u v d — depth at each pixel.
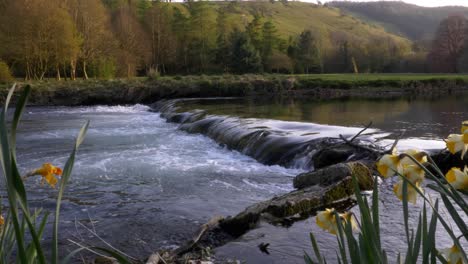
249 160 11.73
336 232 1.69
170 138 15.86
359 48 70.00
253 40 66.44
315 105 26.55
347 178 7.33
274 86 38.09
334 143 10.53
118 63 51.28
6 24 41.94
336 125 16.42
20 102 0.99
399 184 1.53
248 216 6.17
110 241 6.04
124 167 10.93
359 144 10.23
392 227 5.68
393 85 40.97
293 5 158.38
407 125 16.52
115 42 50.16
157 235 6.25
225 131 14.77
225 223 6.20
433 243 1.43
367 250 1.42
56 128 18.88
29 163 11.57
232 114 20.55
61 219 7.00
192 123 17.97
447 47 66.62
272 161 11.18
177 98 35.38
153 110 28.91
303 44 65.56
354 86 40.50
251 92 37.06
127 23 57.22
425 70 67.81
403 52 71.69
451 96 33.81
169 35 64.38
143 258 5.44
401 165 1.47
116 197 8.30
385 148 10.27
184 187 8.95
